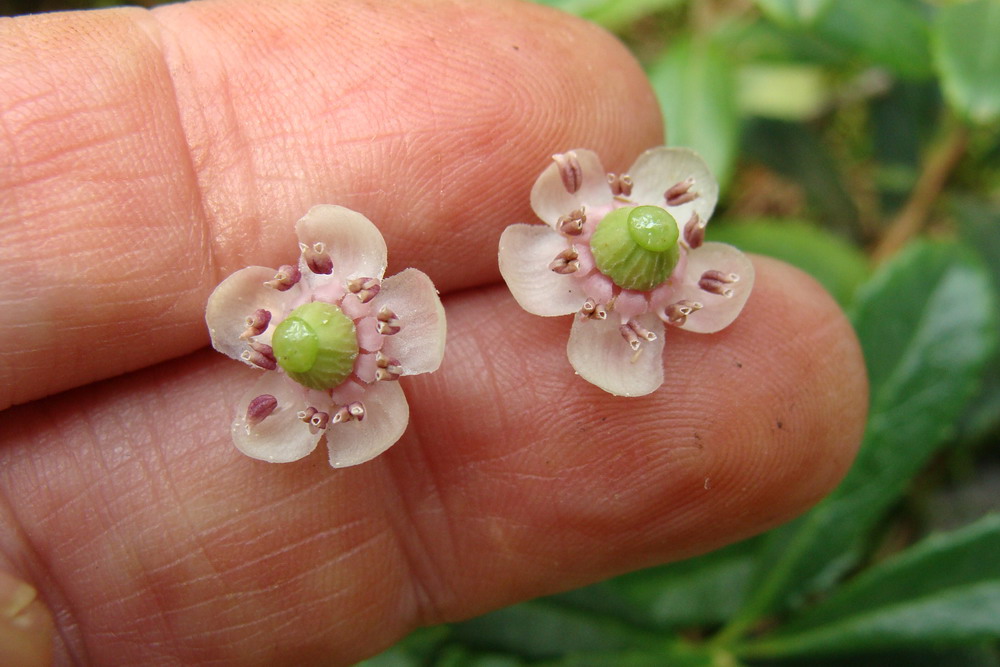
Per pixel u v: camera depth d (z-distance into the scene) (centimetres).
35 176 7
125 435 8
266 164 8
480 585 8
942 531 10
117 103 8
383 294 8
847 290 10
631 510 8
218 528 8
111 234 7
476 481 8
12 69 7
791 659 9
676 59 10
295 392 8
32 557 8
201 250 8
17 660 7
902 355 9
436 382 8
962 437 10
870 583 9
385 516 8
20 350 7
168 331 8
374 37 8
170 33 8
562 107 8
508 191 8
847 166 12
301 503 8
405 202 8
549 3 9
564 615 9
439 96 8
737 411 8
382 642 8
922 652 9
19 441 8
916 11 10
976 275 9
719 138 10
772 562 9
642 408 8
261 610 8
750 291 8
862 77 12
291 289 8
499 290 8
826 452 8
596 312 8
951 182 11
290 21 8
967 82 9
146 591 8
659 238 7
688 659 9
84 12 8
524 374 8
